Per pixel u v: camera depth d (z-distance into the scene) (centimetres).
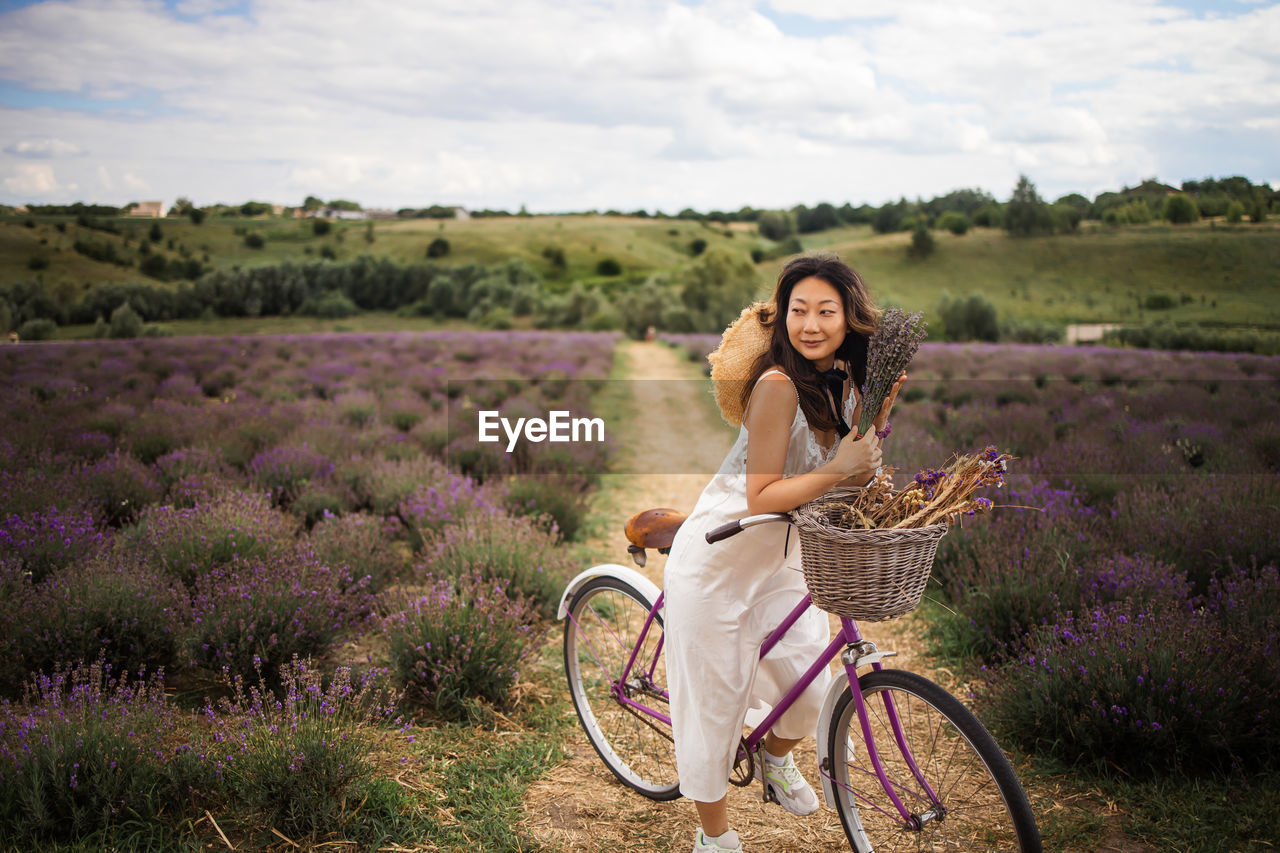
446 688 335
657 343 4231
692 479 909
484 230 16488
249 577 374
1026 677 322
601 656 380
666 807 276
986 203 14112
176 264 10338
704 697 222
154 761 255
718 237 17688
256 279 7750
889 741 240
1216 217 11562
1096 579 395
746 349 207
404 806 263
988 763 190
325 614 365
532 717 336
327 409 1033
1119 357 2480
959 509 181
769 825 266
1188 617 338
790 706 232
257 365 1759
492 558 448
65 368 1589
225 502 484
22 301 5856
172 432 775
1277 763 290
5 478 508
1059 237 11575
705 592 221
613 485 865
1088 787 285
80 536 420
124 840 234
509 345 2969
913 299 9294
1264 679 300
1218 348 4078
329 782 253
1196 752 292
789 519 194
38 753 241
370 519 526
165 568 403
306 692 281
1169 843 250
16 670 319
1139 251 10431
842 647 222
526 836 254
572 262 14200
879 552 174
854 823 233
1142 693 296
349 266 8650
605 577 297
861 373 206
